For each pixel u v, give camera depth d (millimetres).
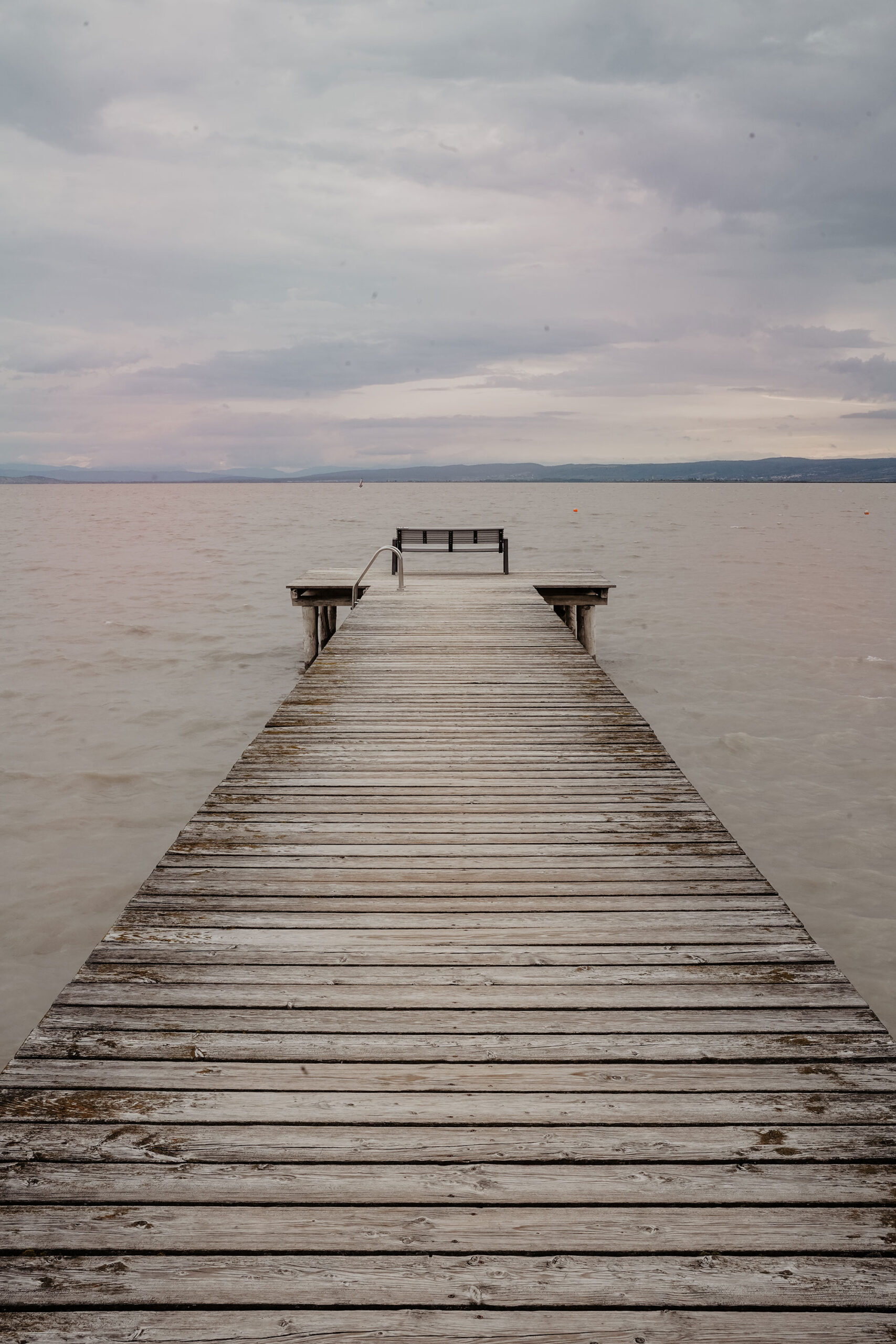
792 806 6668
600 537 30875
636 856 3561
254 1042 2385
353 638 8172
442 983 2684
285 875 3391
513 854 3582
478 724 5430
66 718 8969
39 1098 2154
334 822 3906
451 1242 1761
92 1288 1653
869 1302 1645
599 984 2672
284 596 17047
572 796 4215
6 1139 2010
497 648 7734
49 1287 1656
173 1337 1564
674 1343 1570
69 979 4457
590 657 7363
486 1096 2186
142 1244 1744
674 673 10758
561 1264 1719
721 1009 2555
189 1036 2406
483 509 55812
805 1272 1704
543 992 2635
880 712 9062
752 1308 1636
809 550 26016
